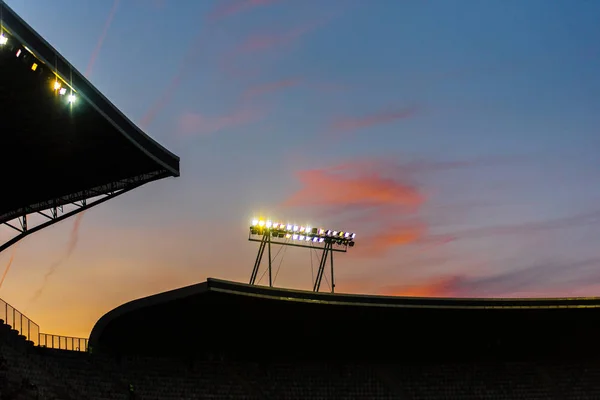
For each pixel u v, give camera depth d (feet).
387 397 240.12
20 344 196.85
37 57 141.59
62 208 218.18
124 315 207.72
